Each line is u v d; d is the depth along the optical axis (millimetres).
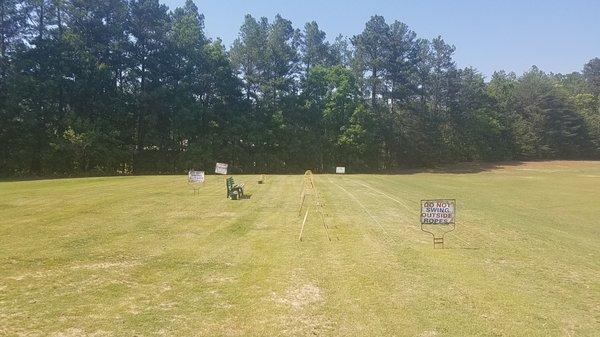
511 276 10031
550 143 88062
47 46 48406
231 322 7223
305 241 13102
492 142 82500
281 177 39719
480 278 9758
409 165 72250
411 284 9195
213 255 11281
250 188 28125
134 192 24250
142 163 56125
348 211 19203
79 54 49469
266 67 65375
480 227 16438
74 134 46625
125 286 8844
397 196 26078
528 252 12578
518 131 85812
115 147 51031
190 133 56844
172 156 57562
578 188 36594
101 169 52156
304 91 66750
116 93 53656
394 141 69625
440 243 13281
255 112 63719
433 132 72562
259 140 60656
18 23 48375
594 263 11625
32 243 12117
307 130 65312
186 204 20234
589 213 22672
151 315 7449
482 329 7078
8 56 47812
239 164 59781
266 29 67938
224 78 60125
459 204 23781
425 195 27516
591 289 9273
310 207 20125
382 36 71562
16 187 26891
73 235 13180
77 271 9750
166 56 57156
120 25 53938
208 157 55938
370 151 65562
